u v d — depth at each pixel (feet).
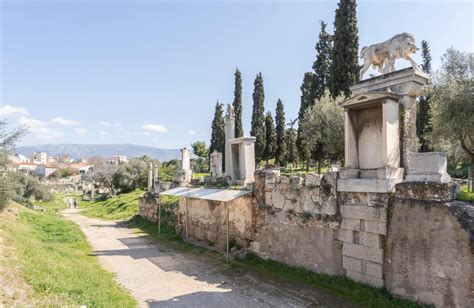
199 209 63.98
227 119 73.56
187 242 61.67
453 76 61.72
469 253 23.93
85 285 31.50
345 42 93.15
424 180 27.76
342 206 34.96
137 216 98.37
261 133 154.61
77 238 64.03
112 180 191.11
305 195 39.68
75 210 156.46
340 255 35.06
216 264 45.47
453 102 57.77
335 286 33.76
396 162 32.81
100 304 26.61
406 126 34.78
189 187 71.92
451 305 24.66
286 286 35.42
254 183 48.29
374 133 35.53
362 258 32.55
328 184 36.65
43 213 104.58
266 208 45.42
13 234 45.70
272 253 44.16
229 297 32.17
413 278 27.30
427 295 26.22
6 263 29.81
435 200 26.53
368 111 36.37
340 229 35.06
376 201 31.58
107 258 49.73
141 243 62.44
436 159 27.25
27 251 37.32
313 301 30.76
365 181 32.45
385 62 39.99
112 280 37.78
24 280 27.76
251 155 66.08
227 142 72.49
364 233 32.48
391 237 29.53
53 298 25.63
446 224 25.44
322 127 92.07
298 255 40.11
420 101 104.63
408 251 27.86
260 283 36.63
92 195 230.48
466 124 56.44
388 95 32.71
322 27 119.55
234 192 49.98
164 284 36.60
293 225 41.06
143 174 177.06
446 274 25.11
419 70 35.12
